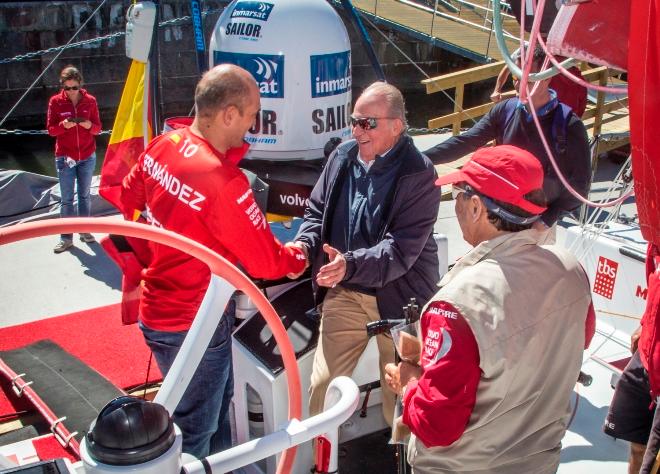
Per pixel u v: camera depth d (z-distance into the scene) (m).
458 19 16.66
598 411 3.36
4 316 4.82
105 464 1.21
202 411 2.68
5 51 18.14
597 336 3.92
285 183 4.14
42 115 18.80
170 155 2.50
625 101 8.42
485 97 22.53
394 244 2.83
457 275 1.88
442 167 6.84
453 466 1.96
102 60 18.94
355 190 3.01
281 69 3.99
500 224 1.91
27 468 1.21
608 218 4.19
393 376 2.20
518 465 1.94
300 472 3.02
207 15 19.44
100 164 16.03
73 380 3.01
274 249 2.53
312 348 3.08
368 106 2.83
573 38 1.73
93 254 5.86
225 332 2.64
